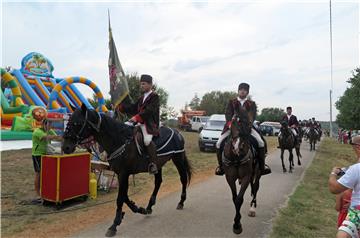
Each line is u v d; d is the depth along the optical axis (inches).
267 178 389.1
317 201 274.2
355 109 831.7
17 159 471.8
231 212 237.3
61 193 241.3
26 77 841.5
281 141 446.6
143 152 203.6
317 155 691.4
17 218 221.0
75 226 205.0
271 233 192.2
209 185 339.3
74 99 909.2
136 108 213.8
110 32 337.4
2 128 668.1
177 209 242.2
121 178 195.2
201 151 671.8
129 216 223.6
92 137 193.2
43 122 259.0
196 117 1600.6
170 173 410.9
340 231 125.9
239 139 188.2
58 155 244.7
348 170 129.3
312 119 904.9
